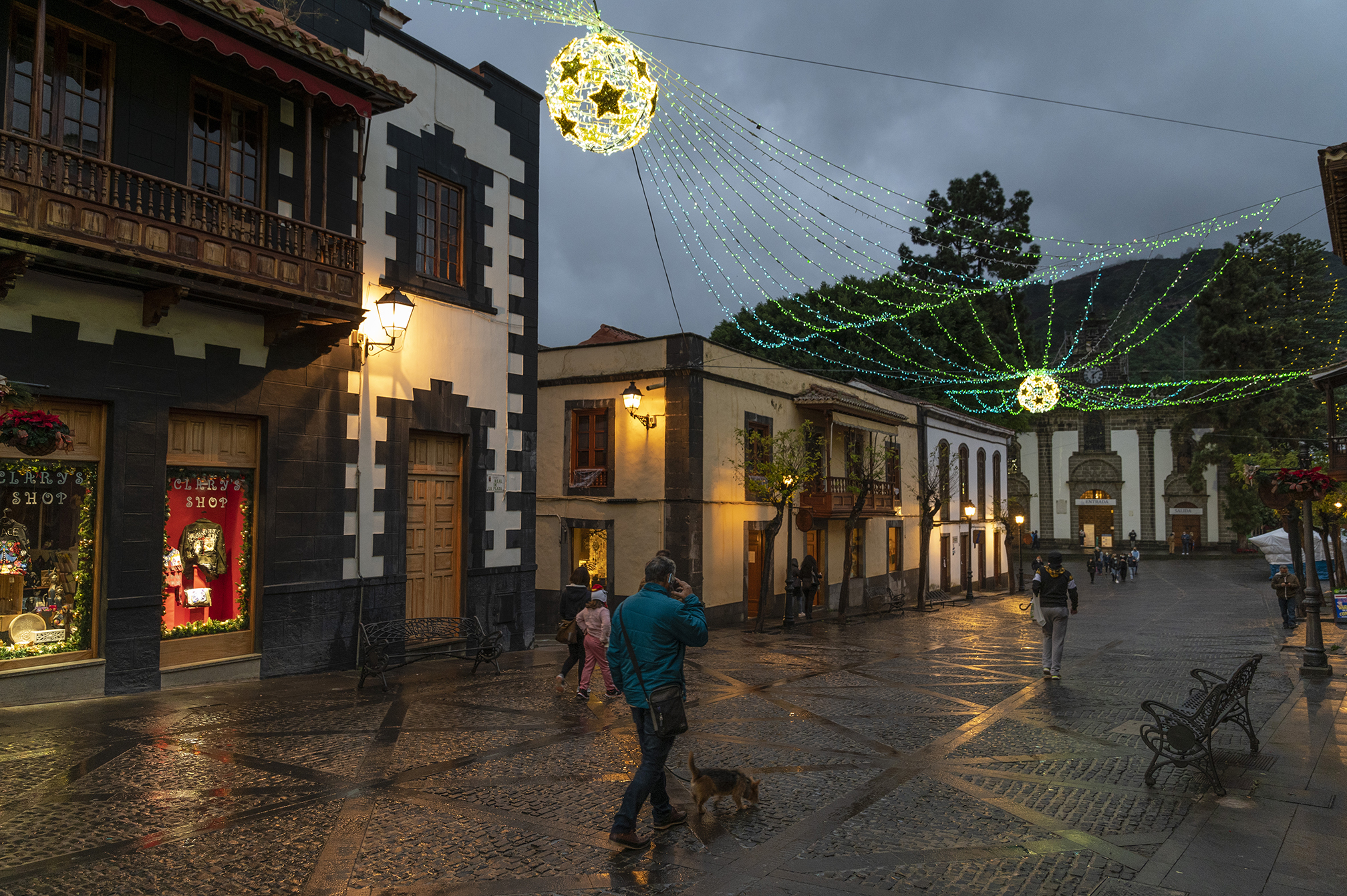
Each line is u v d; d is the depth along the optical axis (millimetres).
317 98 11195
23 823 5547
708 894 4680
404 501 13211
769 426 24703
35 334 8930
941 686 11648
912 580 33312
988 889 4770
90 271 8719
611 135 6617
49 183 8375
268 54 10023
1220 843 5473
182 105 10320
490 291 15070
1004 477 44906
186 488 10586
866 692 11125
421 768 7000
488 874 4895
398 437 13148
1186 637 18266
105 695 9477
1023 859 5219
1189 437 62000
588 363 22625
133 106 9805
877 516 28672
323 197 11148
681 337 21141
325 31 12094
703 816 5988
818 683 11828
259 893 4590
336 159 12203
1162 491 63094
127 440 9742
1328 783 6852
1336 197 13000
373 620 12664
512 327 15562
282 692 10180
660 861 5137
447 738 8055
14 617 8930
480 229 14867
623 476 21938
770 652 15531
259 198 11242
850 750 7980
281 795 6238
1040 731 8828
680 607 5539
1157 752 6805
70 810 5820
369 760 7203
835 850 5367
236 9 9344
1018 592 38969
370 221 12773
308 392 11852
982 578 41188
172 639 10320
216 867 4922
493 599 14969
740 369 23203
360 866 4977
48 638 9180
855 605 28984
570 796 6352
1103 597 33812
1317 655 12156
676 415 21141
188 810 5883
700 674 12555
